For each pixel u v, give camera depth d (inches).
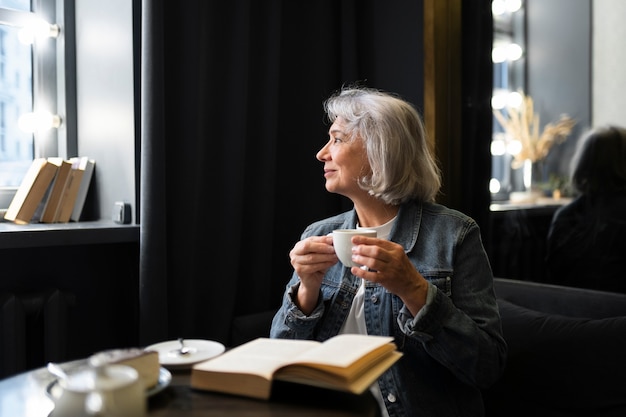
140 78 73.9
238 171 80.5
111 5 77.2
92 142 82.9
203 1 78.7
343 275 57.9
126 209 74.4
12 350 65.4
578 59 77.8
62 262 75.6
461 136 91.1
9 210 76.9
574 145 78.1
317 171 94.0
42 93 85.7
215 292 79.6
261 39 85.7
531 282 80.9
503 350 51.1
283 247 91.8
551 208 80.4
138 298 79.7
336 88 95.9
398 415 52.9
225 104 80.4
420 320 46.9
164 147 70.2
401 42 91.2
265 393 33.0
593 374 56.6
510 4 84.7
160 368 37.4
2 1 83.0
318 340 57.1
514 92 84.5
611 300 67.4
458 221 56.1
